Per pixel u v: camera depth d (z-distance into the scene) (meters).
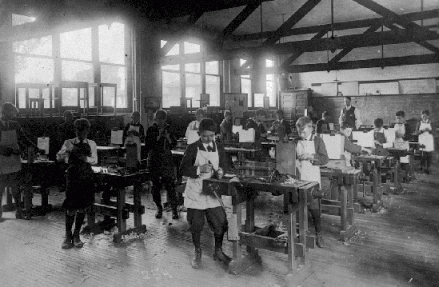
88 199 4.84
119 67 12.01
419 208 6.82
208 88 16.69
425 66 17.75
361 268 4.14
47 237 5.37
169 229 5.66
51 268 4.26
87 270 4.20
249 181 3.92
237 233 3.97
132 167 5.30
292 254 3.78
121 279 3.95
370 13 14.70
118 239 5.08
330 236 5.26
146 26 9.66
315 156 4.57
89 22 8.10
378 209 6.61
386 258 4.43
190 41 15.15
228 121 9.62
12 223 6.10
